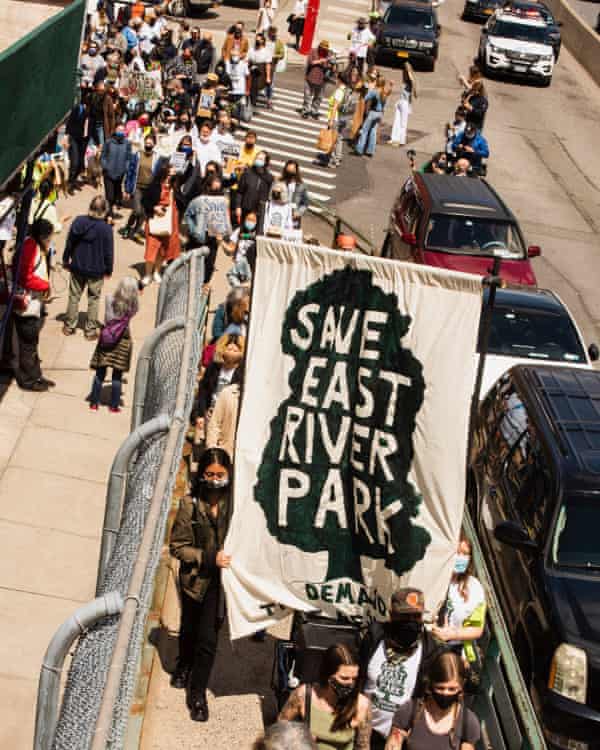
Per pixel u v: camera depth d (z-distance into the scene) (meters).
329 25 41.72
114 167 18.94
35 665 8.14
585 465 9.91
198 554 7.77
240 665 8.85
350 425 7.78
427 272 7.52
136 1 30.92
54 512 10.20
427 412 7.68
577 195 27.45
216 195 15.69
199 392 11.22
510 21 38.97
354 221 22.98
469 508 11.70
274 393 7.79
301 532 7.88
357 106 28.17
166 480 5.91
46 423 11.81
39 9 13.09
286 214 16.06
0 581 9.03
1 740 7.36
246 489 7.84
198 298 8.98
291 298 7.67
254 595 7.96
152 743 7.71
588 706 8.45
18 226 12.11
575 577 9.23
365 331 7.66
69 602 8.95
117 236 18.81
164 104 24.70
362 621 7.99
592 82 40.78
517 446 10.84
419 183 18.83
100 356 12.04
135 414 8.16
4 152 8.73
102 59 23.42
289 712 6.51
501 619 7.87
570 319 14.27
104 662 4.48
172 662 8.61
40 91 9.93
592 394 11.13
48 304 15.15
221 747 7.85
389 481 7.77
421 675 7.34
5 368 12.55
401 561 7.83
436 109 33.62
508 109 35.09
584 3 54.41
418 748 6.48
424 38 37.00
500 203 18.14
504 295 14.61
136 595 4.72
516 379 11.62
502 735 7.39
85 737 4.26
